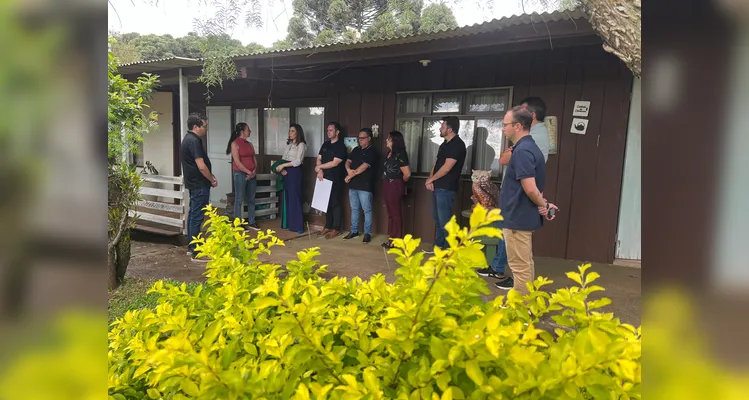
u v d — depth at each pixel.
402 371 1.19
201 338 1.37
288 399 1.12
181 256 5.16
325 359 1.22
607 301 1.32
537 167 3.05
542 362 1.06
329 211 6.30
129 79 6.62
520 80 5.06
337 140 6.08
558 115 4.87
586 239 4.84
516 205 3.07
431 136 5.77
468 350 1.04
